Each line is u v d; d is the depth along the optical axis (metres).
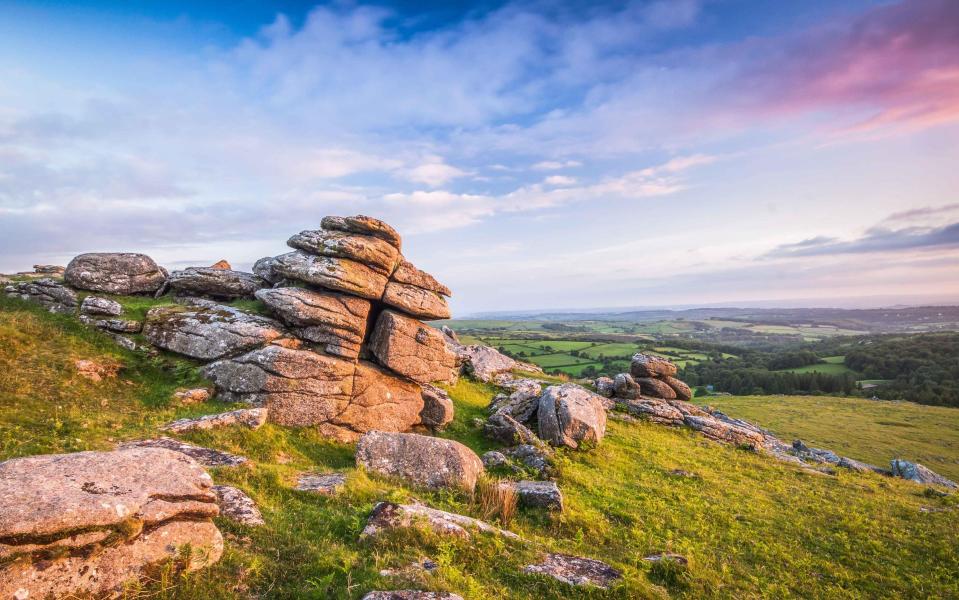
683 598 14.00
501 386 44.91
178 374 25.95
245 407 23.91
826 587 17.22
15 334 23.47
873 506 26.69
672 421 43.25
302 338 28.19
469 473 20.06
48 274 35.66
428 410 30.78
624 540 18.52
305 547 11.48
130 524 8.87
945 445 63.16
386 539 12.18
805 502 26.64
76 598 7.85
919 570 19.16
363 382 27.72
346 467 20.50
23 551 7.56
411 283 32.22
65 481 9.05
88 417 18.91
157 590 8.71
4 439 15.32
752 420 79.12
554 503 19.42
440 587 10.02
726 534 20.98
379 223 31.27
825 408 91.31
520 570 12.30
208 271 33.41
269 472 16.08
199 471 11.44
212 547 10.04
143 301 31.16
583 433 31.27
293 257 29.78
